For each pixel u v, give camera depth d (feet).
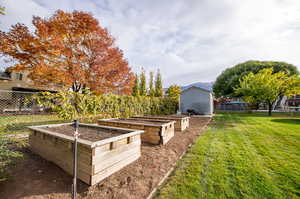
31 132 10.18
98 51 25.52
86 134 9.19
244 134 17.48
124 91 29.81
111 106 21.36
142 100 32.30
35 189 5.72
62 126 12.00
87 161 6.16
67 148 7.16
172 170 7.95
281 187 6.27
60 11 22.90
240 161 9.17
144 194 5.69
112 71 26.96
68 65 24.14
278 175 7.34
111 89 27.66
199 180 6.85
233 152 10.88
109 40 27.50
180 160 9.40
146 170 7.73
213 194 5.78
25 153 9.48
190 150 11.42
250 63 73.92
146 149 11.41
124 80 29.43
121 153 7.80
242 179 6.95
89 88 26.22
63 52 22.22
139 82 91.30
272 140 14.55
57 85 27.27
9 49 19.88
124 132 9.77
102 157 6.53
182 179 6.95
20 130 13.06
